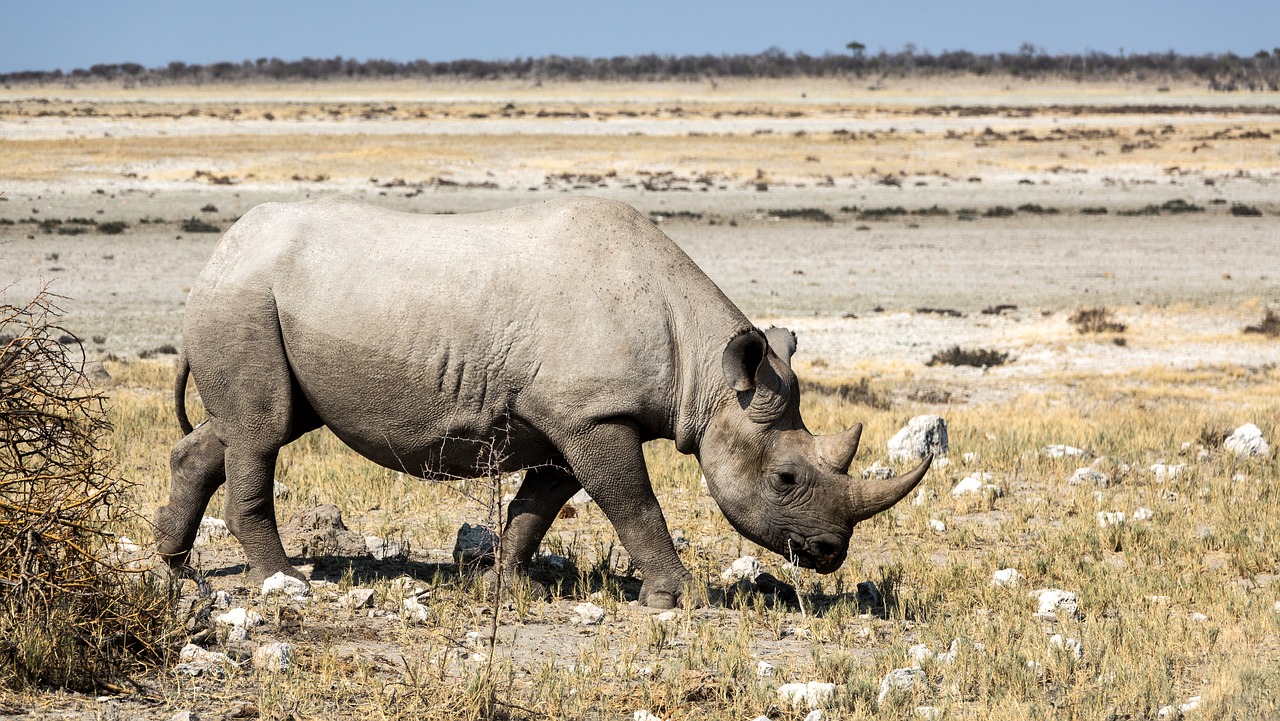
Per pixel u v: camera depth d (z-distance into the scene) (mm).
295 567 27375
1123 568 30031
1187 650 22391
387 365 24266
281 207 25547
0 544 19156
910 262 121000
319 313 24375
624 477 24656
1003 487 39125
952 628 23469
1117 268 119375
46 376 21469
